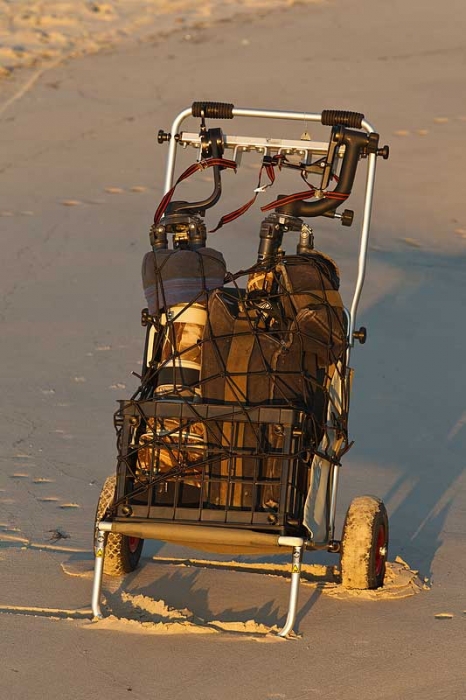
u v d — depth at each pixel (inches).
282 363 726.5
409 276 1653.5
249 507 718.5
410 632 722.8
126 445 725.3
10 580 793.6
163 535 704.4
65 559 835.4
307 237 798.5
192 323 746.8
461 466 1075.9
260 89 2667.3
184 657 681.0
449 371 1337.4
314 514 726.5
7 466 1035.3
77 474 1022.4
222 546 716.7
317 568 841.5
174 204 821.2
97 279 1624.0
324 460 745.0
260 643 700.7
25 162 2225.6
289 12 3447.3
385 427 1168.2
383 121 2453.2
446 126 2428.6
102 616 730.8
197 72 2842.0
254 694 639.8
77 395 1234.0
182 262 753.0
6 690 641.0
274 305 742.5
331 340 737.0
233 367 727.1
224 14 3472.0
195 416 715.4
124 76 2842.0
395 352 1386.6
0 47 3100.4
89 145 2327.8
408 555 869.2
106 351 1365.7
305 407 729.6
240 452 714.2
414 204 2018.9
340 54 2960.1
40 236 1812.3
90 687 645.9
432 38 3085.6
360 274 801.6
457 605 768.9
